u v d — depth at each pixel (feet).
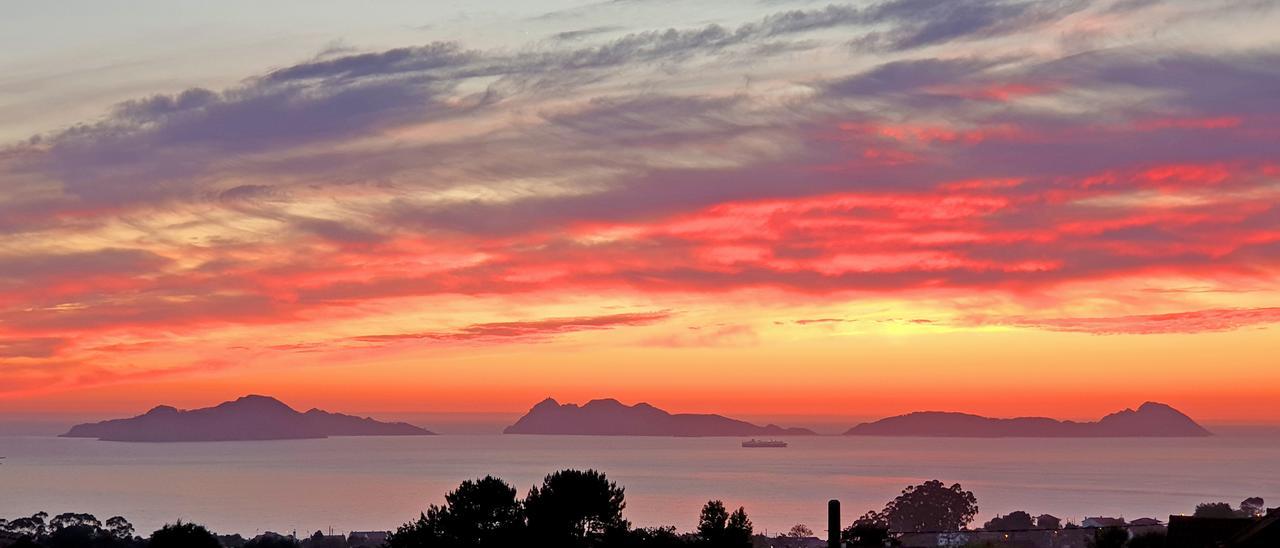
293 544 422.00
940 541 311.47
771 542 410.72
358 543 462.19
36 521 440.04
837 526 98.63
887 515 417.90
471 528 194.49
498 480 200.44
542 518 194.49
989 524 494.18
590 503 196.65
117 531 439.63
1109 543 182.60
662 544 198.39
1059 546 350.43
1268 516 101.86
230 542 442.09
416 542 195.31
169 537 218.59
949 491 420.77
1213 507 327.47
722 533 203.51
